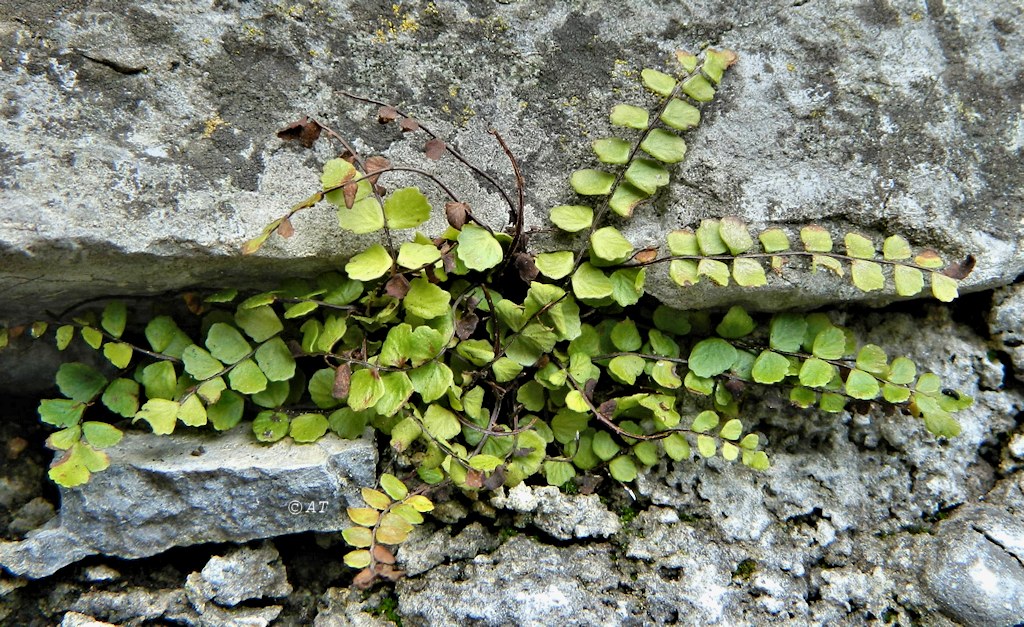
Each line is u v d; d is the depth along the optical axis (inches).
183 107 6.6
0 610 6.9
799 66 7.1
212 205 6.6
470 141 6.9
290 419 7.2
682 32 7.1
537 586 7.0
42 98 6.3
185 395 6.8
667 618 7.0
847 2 7.1
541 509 7.2
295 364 7.0
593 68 7.0
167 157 6.5
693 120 6.9
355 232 6.6
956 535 7.2
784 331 7.2
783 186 7.1
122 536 6.9
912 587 7.2
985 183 7.1
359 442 7.1
